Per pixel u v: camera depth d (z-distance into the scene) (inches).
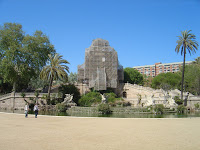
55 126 701.3
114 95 2524.6
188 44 2082.9
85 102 2251.5
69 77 4475.9
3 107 2151.8
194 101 1979.6
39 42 2278.5
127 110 1611.7
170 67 6451.8
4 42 2239.2
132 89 2743.6
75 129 631.2
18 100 2121.1
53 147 393.4
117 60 2859.3
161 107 1568.7
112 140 464.8
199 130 616.1
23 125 716.0
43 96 2106.3
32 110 1961.1
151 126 708.7
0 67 2151.8
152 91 2469.2
